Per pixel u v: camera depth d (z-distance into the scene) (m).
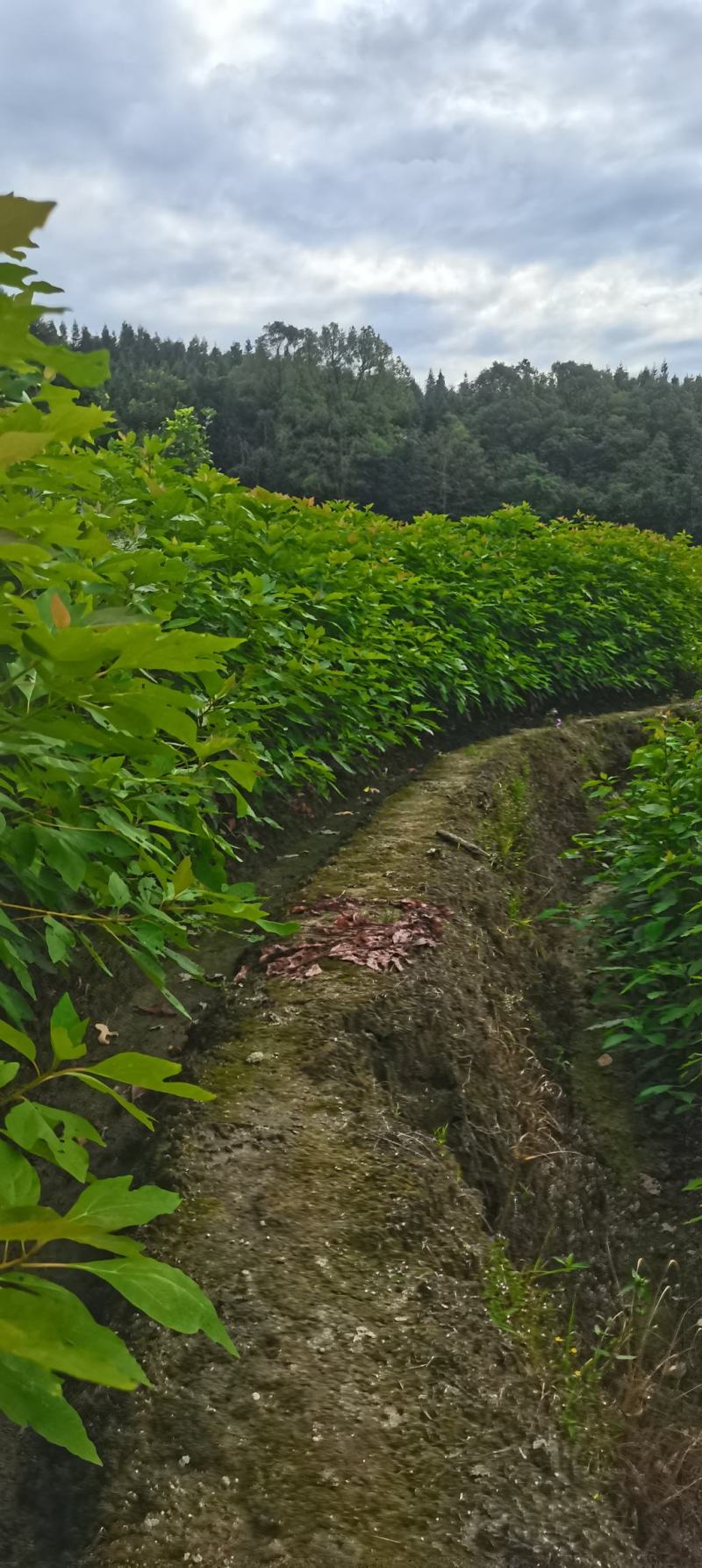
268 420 98.56
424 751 7.80
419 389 130.62
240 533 6.29
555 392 109.38
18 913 2.87
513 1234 3.40
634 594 12.07
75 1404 2.32
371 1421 2.30
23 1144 0.93
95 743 1.13
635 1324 3.38
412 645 8.02
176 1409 2.27
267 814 5.67
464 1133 3.54
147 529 5.40
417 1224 2.92
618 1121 4.49
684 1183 4.14
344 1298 2.61
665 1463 2.59
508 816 6.80
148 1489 2.10
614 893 6.29
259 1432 2.23
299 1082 3.40
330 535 7.30
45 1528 2.06
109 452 5.62
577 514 13.55
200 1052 3.59
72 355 0.67
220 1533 2.02
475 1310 2.72
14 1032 0.99
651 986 5.18
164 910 2.48
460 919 4.79
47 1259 2.69
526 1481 2.25
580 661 10.45
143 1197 0.85
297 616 6.58
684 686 12.71
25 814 1.78
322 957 4.16
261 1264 2.66
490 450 99.06
